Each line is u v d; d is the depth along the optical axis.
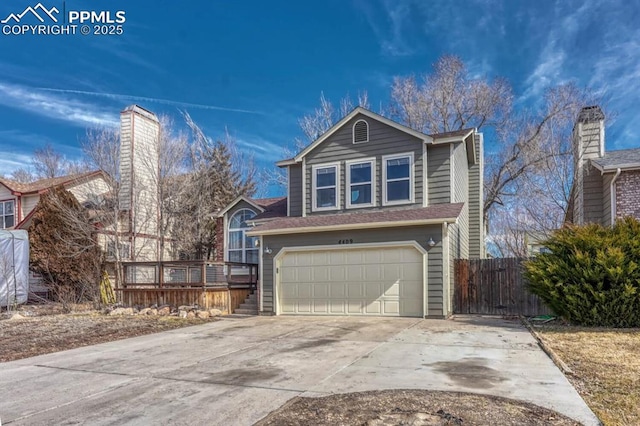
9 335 10.25
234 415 4.54
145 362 7.33
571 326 10.06
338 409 4.52
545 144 24.62
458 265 13.60
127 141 19.72
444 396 4.86
